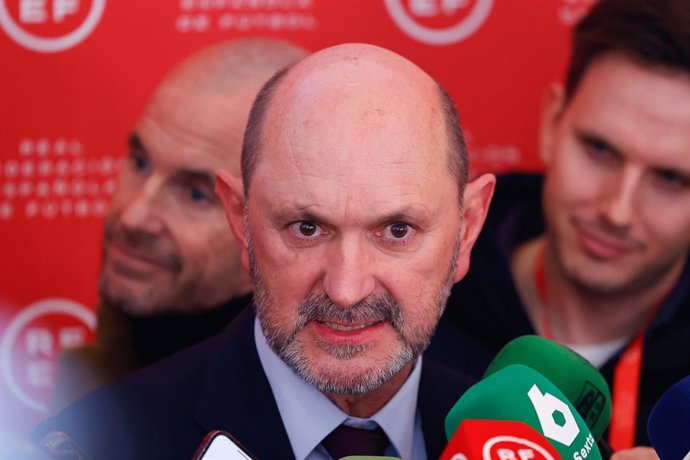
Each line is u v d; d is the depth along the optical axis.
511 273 6.93
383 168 3.66
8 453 2.41
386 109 3.72
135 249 6.91
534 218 6.97
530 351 4.32
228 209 4.23
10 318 6.90
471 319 6.89
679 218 6.79
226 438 3.26
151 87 6.91
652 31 6.67
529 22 6.91
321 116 3.70
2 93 6.90
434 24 6.92
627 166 6.80
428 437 4.30
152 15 6.90
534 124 6.94
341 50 3.95
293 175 3.68
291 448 4.14
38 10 6.89
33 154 6.91
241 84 6.88
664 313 6.86
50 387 6.88
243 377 4.31
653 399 6.84
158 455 4.27
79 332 6.92
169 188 6.90
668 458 3.50
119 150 6.92
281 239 3.76
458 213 3.95
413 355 3.82
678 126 6.72
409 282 3.74
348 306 3.68
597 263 6.88
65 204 6.92
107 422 4.43
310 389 4.14
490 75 6.93
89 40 6.90
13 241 6.91
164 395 4.41
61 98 6.91
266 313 3.85
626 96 6.77
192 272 6.91
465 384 4.51
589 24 6.84
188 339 6.93
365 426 4.16
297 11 6.90
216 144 6.86
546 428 3.46
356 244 3.68
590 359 6.91
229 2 6.90
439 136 3.82
